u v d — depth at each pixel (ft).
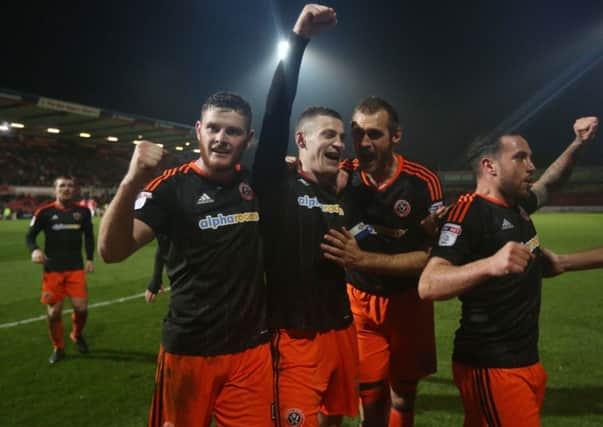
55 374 14.47
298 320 7.39
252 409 6.99
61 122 88.12
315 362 7.39
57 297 16.06
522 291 6.73
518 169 6.82
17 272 32.68
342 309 7.82
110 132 97.76
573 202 115.14
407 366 10.11
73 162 117.08
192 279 6.93
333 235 7.57
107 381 13.88
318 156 7.66
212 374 6.88
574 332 17.67
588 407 11.64
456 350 7.17
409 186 9.57
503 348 6.66
